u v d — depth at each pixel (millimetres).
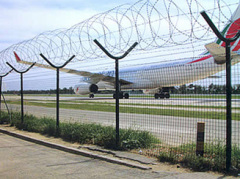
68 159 6293
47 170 5367
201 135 5738
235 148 5777
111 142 7238
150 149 6887
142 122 12602
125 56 7371
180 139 8188
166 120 12164
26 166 5676
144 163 5711
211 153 5875
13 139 9219
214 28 4895
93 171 5270
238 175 4742
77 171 5281
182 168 5301
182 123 11891
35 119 12125
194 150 6188
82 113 17719
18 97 17797
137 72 8398
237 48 9367
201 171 5066
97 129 8625
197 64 6535
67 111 19516
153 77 7762
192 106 12820
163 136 8773
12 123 12281
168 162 5719
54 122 10648
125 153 6578
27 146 7926
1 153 6949
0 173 5188
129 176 4895
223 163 5082
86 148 7367
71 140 8547
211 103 12125
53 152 7090
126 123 12359
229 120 4980
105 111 18469
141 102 9445
